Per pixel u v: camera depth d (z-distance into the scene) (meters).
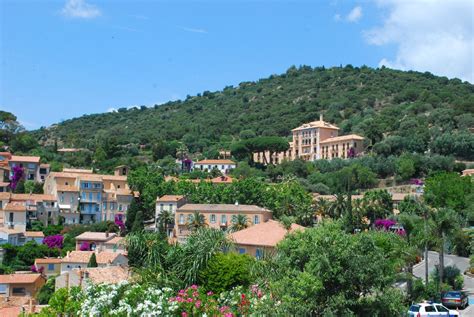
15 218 133.62
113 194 153.88
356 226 115.50
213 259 48.97
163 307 31.64
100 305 32.78
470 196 129.25
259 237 73.62
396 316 37.72
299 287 35.19
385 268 38.69
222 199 138.00
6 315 57.97
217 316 32.69
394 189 174.50
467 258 95.38
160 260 49.75
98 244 120.75
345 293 36.50
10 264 111.69
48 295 78.88
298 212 125.31
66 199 147.50
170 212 132.88
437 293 60.62
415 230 68.56
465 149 188.75
